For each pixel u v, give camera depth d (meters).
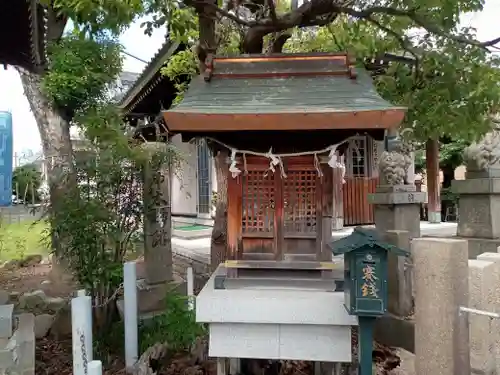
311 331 3.20
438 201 12.58
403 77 5.12
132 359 4.12
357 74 3.50
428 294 2.97
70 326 5.31
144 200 5.62
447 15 4.47
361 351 2.92
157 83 10.15
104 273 4.54
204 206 13.23
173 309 4.56
